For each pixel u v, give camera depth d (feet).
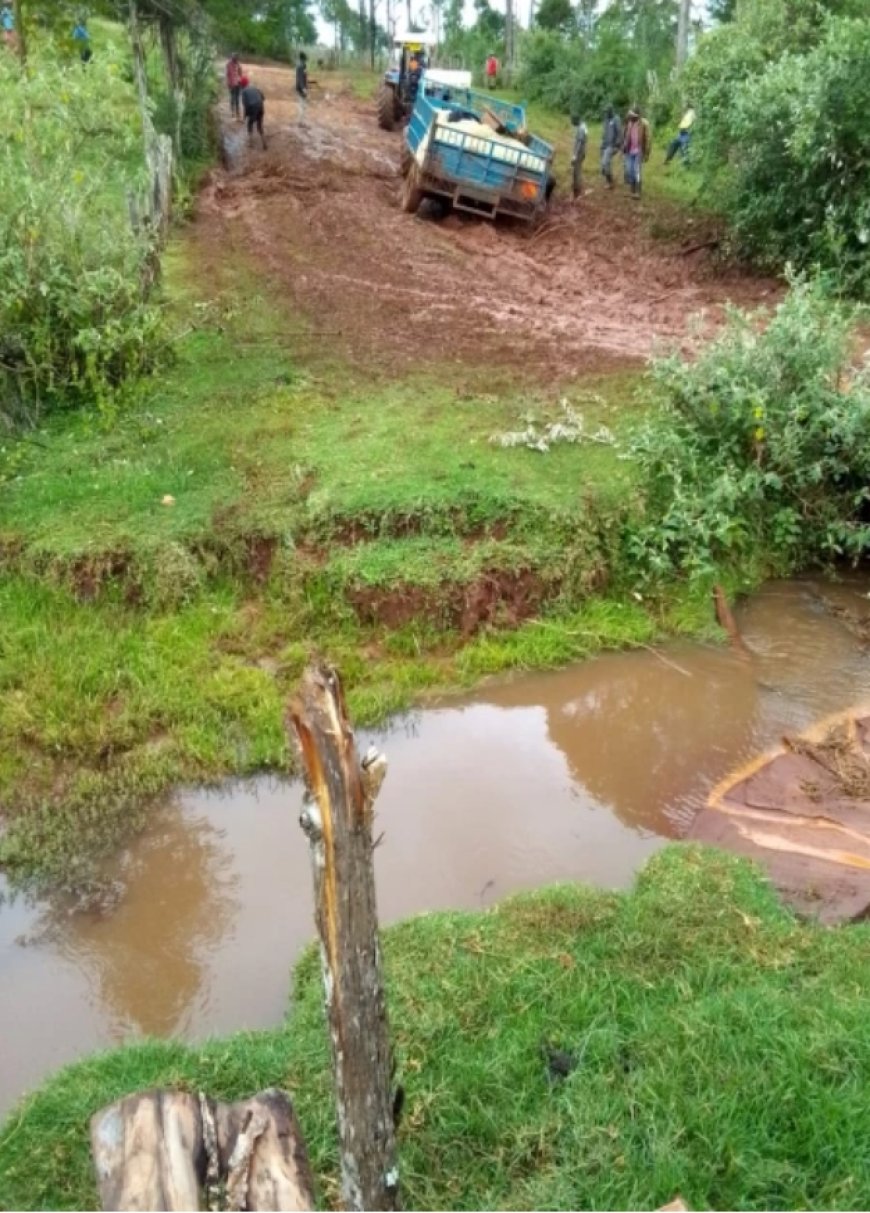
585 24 118.62
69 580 24.27
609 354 35.83
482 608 24.35
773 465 27.35
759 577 27.02
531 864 18.47
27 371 31.89
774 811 19.30
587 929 15.56
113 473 27.71
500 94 94.22
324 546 25.00
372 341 36.88
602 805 20.02
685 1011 13.69
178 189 52.26
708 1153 11.75
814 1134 11.77
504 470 27.22
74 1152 12.55
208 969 16.62
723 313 40.57
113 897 18.07
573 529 25.36
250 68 109.91
